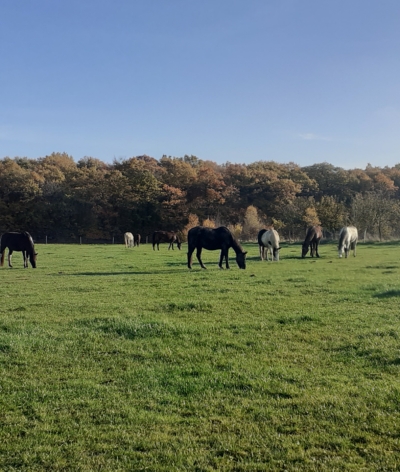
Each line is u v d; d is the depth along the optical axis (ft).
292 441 14.42
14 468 13.23
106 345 25.39
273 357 22.93
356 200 163.02
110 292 45.32
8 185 239.30
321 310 33.99
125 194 244.83
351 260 81.10
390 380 19.29
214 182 253.85
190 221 207.82
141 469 13.05
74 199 242.37
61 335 27.48
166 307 35.88
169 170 282.77
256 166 299.58
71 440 14.79
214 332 27.86
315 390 18.40
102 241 238.27
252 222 189.78
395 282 48.39
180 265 77.00
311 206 184.03
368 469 12.69
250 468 12.94
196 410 16.83
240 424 15.61
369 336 26.14
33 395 18.44
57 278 59.47
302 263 76.13
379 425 15.17
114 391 18.81
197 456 13.62
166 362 22.58
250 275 57.47
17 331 28.76
